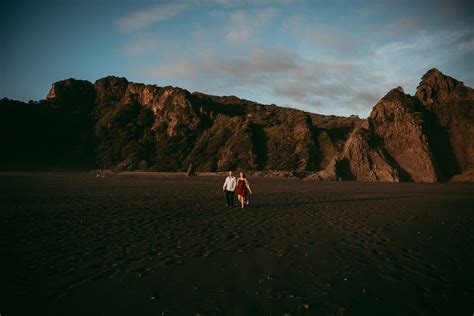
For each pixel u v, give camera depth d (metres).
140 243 8.85
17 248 8.01
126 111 150.62
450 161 89.19
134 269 6.54
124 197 22.33
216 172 106.31
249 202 20.84
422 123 90.94
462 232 11.22
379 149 88.44
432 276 6.41
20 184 35.16
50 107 154.00
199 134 136.50
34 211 14.41
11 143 129.25
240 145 113.38
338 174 83.38
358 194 29.91
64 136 144.75
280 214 15.24
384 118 94.38
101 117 157.62
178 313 4.52
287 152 111.06
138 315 4.44
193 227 11.47
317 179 79.94
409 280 6.15
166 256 7.58
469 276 6.43
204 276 6.18
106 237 9.53
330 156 111.12
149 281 5.84
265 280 6.02
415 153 86.50
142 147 133.88
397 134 91.00
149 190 30.05
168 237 9.71
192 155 124.81
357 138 88.38
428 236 10.43
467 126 93.06
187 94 148.75
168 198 22.33
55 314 4.43
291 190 34.91
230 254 7.85
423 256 7.93
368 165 85.12
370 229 11.56
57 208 15.65
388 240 9.73
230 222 12.71
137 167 124.00
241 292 5.39
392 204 20.84
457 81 103.94
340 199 23.88
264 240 9.50
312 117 154.00
